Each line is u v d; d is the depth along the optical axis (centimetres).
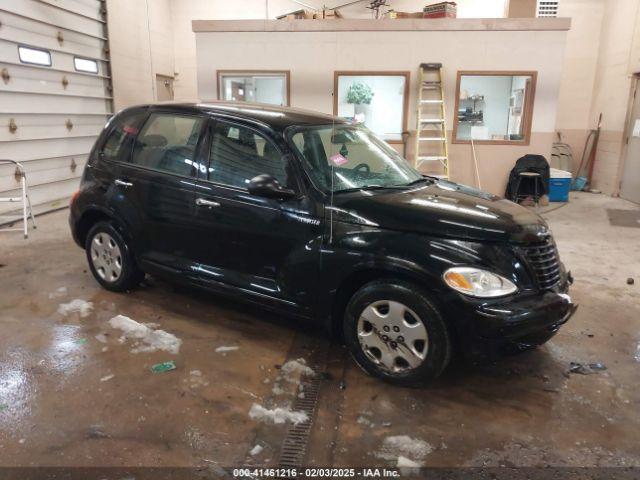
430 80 882
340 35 873
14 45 679
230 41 888
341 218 291
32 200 737
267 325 367
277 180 314
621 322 386
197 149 350
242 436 243
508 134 927
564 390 290
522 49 857
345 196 302
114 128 404
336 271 291
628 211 844
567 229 705
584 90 1126
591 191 1080
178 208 353
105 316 374
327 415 262
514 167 889
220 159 340
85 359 311
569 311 286
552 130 883
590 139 1126
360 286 300
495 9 1130
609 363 322
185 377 294
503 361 321
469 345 261
